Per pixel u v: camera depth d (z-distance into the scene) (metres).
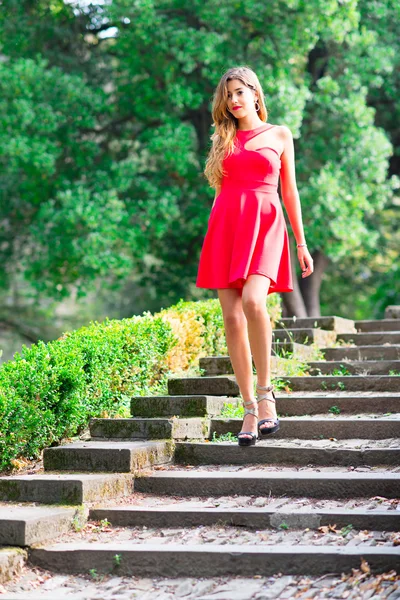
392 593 4.30
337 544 4.93
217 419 7.11
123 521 5.64
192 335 9.00
